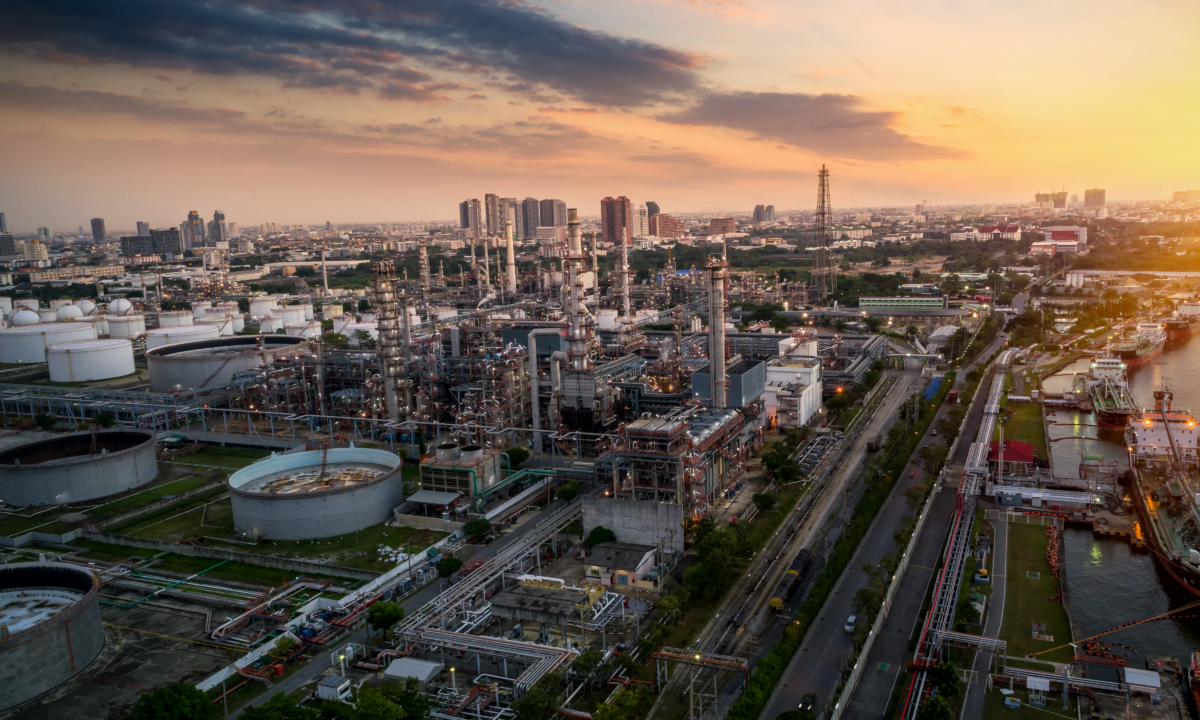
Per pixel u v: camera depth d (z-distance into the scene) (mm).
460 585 153125
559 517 190000
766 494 193750
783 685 126688
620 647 134625
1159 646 143750
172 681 131125
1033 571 169000
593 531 177000
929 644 136625
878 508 199125
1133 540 186000
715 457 199250
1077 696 124312
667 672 130250
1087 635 147000
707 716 118562
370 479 198500
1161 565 175500
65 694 127625
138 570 173250
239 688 129375
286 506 185250
